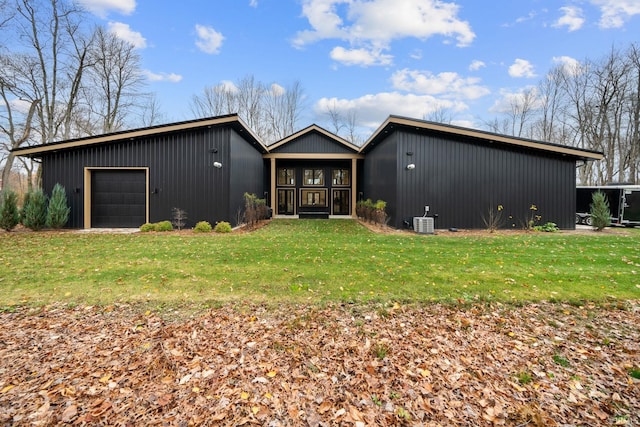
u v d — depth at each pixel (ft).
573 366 8.96
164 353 9.26
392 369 8.68
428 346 9.90
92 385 7.80
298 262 19.06
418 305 12.87
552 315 12.16
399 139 36.70
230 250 22.61
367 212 47.96
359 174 65.26
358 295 13.74
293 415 6.95
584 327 11.27
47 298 13.23
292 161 65.36
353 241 27.17
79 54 61.93
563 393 7.82
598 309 12.62
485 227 37.06
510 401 7.51
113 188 36.91
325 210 65.46
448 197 36.99
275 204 63.05
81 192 36.40
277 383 8.02
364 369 8.66
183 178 36.83
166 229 34.17
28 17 55.21
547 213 37.50
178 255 20.90
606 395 7.75
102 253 21.47
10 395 7.39
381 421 6.81
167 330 10.67
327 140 61.11
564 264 18.63
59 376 8.14
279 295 13.70
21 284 14.79
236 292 13.99
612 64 71.67
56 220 34.27
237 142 40.42
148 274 16.40
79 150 36.32
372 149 52.95
